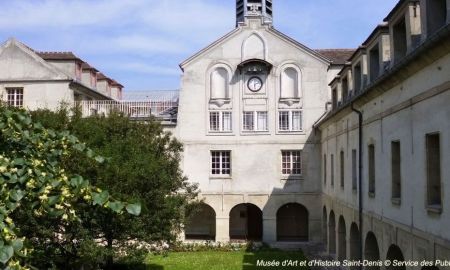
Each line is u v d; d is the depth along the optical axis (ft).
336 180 82.84
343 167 76.48
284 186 108.58
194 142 109.40
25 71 109.81
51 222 51.70
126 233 59.00
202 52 110.22
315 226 107.24
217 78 110.63
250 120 109.91
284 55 110.11
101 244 61.67
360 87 63.52
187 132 109.40
